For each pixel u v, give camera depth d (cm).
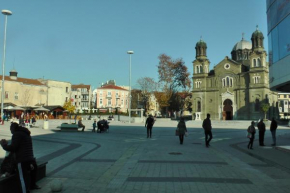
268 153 1522
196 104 7944
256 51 7019
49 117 6712
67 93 9362
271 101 7312
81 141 2042
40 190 738
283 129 4369
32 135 2516
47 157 1277
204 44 8194
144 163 1143
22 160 659
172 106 7362
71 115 7300
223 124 5528
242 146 1875
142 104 8219
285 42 1708
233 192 734
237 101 7294
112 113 7156
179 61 7262
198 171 995
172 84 7294
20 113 6600
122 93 11850
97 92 11556
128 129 3700
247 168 1071
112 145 1808
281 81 1778
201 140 2259
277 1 1845
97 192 728
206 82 7894
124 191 738
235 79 7412
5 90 7294
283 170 1045
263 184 825
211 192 732
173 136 2605
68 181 839
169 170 1005
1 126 3697
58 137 2342
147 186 787
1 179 617
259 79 6925
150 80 8269
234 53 8425
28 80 8375
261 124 1908
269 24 2031
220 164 1148
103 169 1021
